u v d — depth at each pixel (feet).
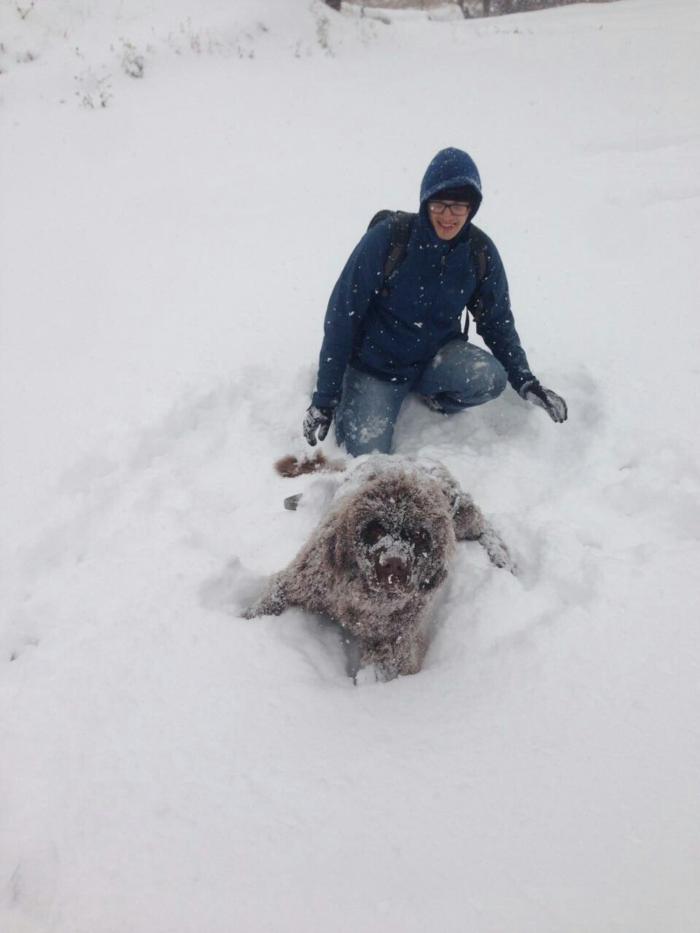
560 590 9.78
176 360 14.28
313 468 12.58
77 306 16.14
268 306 15.97
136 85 29.60
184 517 11.14
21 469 11.77
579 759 7.22
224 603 10.01
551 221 18.79
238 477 12.25
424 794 6.97
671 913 5.82
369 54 37.50
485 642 9.09
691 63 31.99
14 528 10.68
